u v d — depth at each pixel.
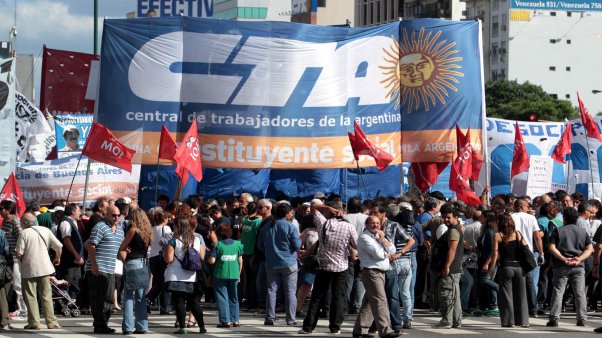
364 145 27.02
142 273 19.91
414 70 29.70
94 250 20.02
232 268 21.44
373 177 34.88
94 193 32.12
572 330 21.45
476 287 24.70
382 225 21.03
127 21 28.41
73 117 37.41
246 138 28.56
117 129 28.39
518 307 21.89
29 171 31.94
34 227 20.94
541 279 25.44
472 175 29.98
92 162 32.19
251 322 22.61
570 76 169.38
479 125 30.05
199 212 26.61
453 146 29.77
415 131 29.78
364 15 176.62
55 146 37.09
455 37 29.80
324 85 28.92
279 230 21.78
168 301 24.39
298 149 28.80
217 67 28.50
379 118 29.52
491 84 146.12
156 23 28.41
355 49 29.28
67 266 23.92
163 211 23.30
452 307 21.53
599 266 21.95
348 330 21.33
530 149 37.84
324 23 177.75
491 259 22.11
